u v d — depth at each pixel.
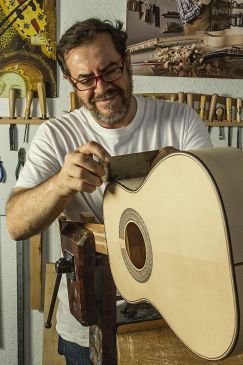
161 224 0.76
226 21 2.18
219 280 0.64
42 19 2.04
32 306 2.19
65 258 0.97
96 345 0.98
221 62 2.22
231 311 0.62
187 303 0.72
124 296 0.94
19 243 2.14
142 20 2.12
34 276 2.17
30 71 2.07
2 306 2.25
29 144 2.13
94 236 0.95
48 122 1.42
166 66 2.18
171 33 2.15
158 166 0.75
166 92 2.21
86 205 1.34
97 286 0.93
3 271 2.22
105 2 2.09
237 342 0.62
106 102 1.23
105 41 1.17
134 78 2.18
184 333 0.74
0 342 2.26
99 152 0.91
